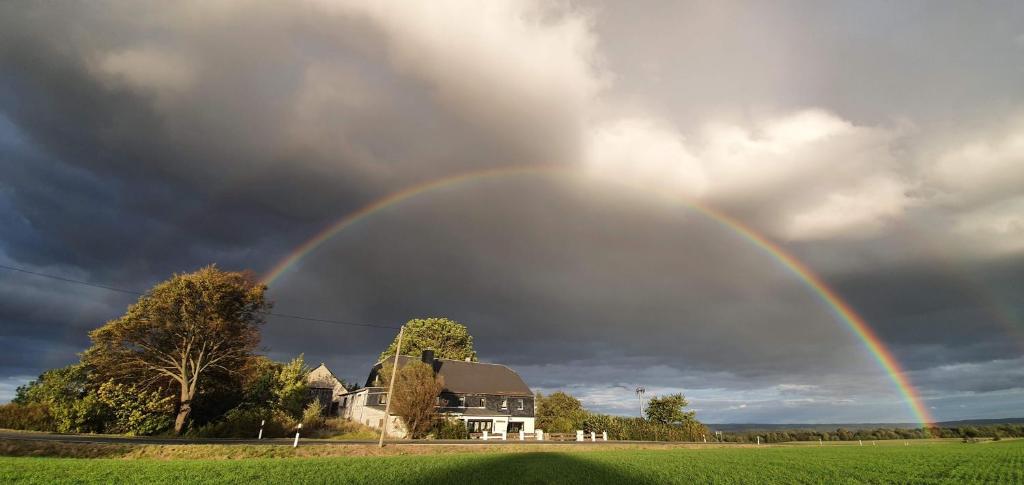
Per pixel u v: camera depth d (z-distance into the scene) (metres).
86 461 20.38
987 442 61.72
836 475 24.09
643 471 24.45
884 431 92.75
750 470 25.70
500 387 63.00
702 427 64.94
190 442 29.17
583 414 72.06
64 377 38.38
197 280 40.84
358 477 19.42
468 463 25.25
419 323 81.19
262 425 36.84
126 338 39.41
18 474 16.64
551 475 22.03
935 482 21.73
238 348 44.28
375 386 56.25
